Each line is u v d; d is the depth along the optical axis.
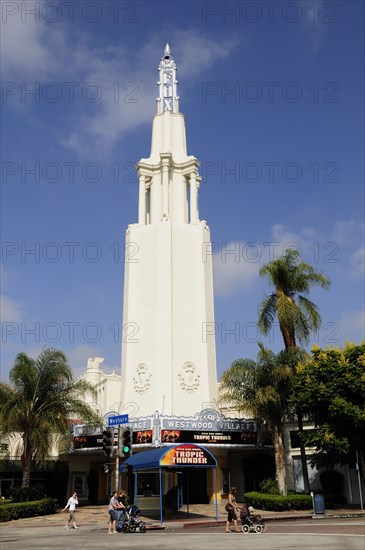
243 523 24.89
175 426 42.50
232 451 46.34
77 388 41.78
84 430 46.12
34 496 39.00
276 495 36.00
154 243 53.75
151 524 29.42
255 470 44.97
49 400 40.47
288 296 41.75
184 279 52.44
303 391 36.09
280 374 37.78
